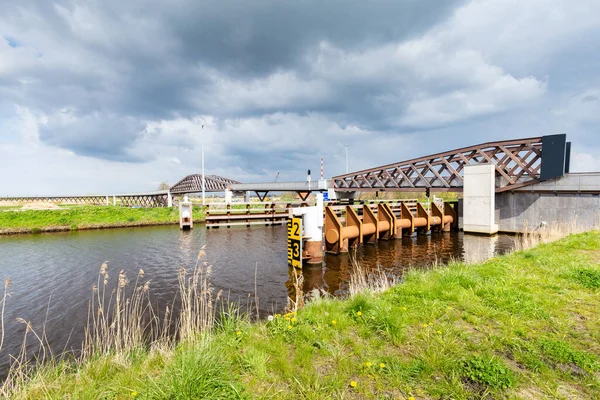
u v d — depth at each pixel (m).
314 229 14.11
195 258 15.61
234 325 5.70
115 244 20.11
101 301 9.48
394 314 5.07
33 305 9.20
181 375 3.30
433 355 3.85
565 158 24.52
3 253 17.17
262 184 54.81
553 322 4.82
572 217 22.02
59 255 16.53
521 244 19.11
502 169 25.80
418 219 24.38
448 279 7.09
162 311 8.60
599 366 3.58
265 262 14.71
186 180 88.31
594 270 7.11
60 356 6.27
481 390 3.26
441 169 30.72
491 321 4.95
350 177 42.41
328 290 10.42
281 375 3.64
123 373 3.95
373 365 3.74
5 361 6.07
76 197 67.56
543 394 3.18
